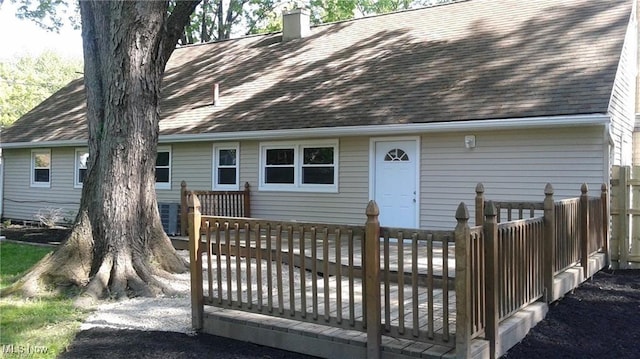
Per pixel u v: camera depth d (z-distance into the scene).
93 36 7.47
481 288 3.99
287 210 11.84
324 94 11.72
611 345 4.90
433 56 11.48
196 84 15.21
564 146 8.74
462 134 9.64
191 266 5.23
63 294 6.56
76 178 15.98
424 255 8.05
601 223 8.38
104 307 6.09
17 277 7.53
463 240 3.70
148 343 4.80
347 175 11.02
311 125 10.63
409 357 3.91
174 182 13.69
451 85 10.14
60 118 16.91
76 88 19.16
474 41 11.43
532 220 5.16
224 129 11.87
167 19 7.59
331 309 5.09
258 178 12.27
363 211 10.80
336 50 13.77
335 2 26.08
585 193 7.21
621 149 10.26
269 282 4.77
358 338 4.22
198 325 5.16
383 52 12.60
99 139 7.25
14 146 16.56
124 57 7.09
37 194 17.08
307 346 4.44
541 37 10.56
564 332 5.12
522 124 8.47
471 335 3.79
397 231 4.01
